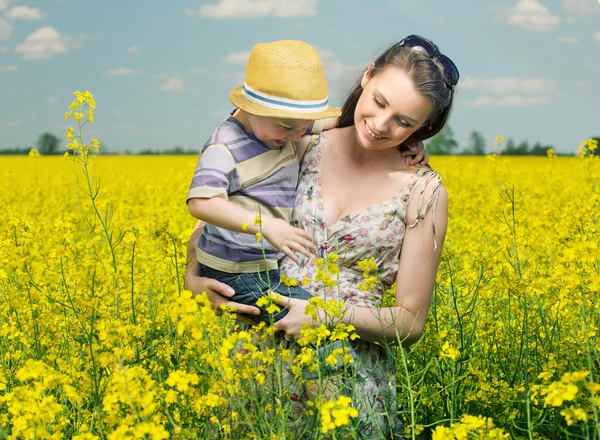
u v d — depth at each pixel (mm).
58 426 2504
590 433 2914
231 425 2711
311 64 2939
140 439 2262
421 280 3072
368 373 3021
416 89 2857
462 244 6586
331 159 3215
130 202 8922
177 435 2516
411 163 3213
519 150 39812
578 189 10375
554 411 3115
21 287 3824
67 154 3438
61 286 3957
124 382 2309
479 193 10289
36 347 3441
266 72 2912
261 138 3004
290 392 2945
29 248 4434
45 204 9234
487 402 3279
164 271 4254
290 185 3125
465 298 4285
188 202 2893
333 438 2475
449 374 3408
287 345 3016
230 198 3014
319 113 2930
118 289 3193
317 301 2623
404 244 3109
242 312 3049
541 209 8148
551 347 3582
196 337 2270
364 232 3084
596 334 3381
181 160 31703
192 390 2404
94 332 2918
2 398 2439
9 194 11664
